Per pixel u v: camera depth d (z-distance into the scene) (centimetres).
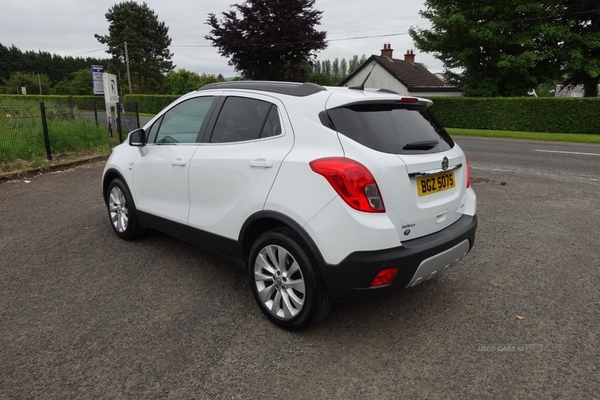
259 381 260
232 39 3394
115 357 281
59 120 1202
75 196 704
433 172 307
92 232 524
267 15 3406
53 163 949
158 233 525
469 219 349
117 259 442
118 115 1309
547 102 2017
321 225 278
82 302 353
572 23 2411
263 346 295
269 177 308
